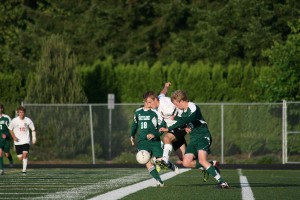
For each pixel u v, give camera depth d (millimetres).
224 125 96375
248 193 40781
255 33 121750
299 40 99438
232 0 125188
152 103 46906
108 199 37281
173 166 48031
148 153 46594
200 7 136500
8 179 56219
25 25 138125
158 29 135000
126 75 115375
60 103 102250
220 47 124750
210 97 112562
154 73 114438
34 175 62906
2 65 131000
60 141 97000
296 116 93062
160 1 138375
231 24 125750
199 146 44156
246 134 95500
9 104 115875
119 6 135250
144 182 51438
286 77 99188
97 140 97938
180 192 41625
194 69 113250
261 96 106188
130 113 98062
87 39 134625
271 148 94938
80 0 140625
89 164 91812
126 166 88438
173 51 129250
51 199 37406
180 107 44000
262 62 122875
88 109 97812
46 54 104000
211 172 44281
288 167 86000
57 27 137375
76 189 44500
